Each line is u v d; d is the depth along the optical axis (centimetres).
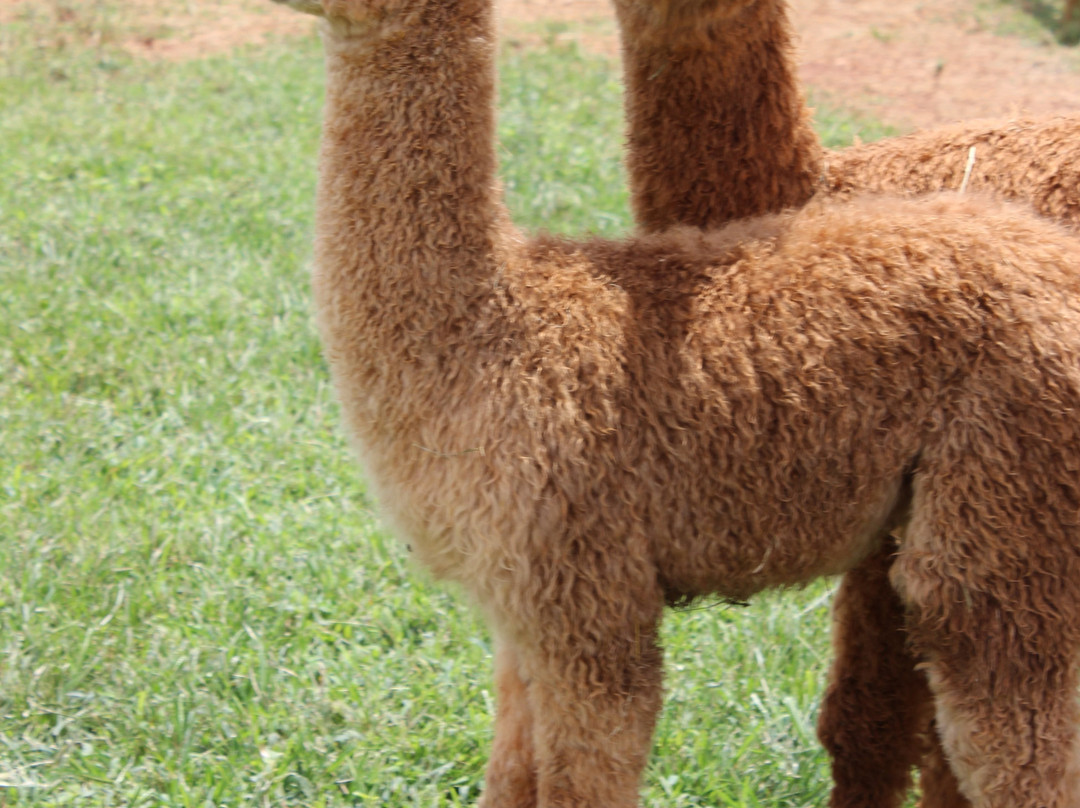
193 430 605
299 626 474
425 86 302
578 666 301
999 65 1198
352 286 308
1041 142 393
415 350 304
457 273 305
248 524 531
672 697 441
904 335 302
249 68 1195
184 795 384
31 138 988
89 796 388
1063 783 304
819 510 308
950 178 395
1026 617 300
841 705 376
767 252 319
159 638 459
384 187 304
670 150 383
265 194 874
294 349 671
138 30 1338
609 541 297
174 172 920
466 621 482
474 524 296
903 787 381
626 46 382
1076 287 308
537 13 1423
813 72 1184
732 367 302
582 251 322
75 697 429
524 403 296
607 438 298
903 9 1400
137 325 685
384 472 314
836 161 407
